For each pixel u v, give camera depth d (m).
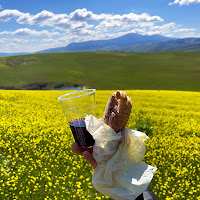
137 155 1.52
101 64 134.50
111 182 1.49
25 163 7.17
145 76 99.81
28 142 9.20
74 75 106.06
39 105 18.05
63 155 7.99
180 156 8.52
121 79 96.06
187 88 75.88
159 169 7.44
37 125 11.59
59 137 9.84
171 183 6.60
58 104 19.36
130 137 1.48
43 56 155.25
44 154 8.05
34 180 5.84
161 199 5.84
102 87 83.88
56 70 117.25
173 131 12.71
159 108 20.17
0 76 104.19
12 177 5.66
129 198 1.44
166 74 102.69
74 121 1.55
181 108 21.00
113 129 1.47
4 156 7.57
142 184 1.45
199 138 11.98
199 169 7.64
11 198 5.18
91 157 1.59
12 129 10.55
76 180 6.25
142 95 30.77
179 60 149.75
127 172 1.51
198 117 17.33
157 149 9.55
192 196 6.02
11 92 26.09
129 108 1.47
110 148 1.47
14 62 135.12
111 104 1.49
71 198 5.32
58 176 6.51
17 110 15.49
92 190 5.76
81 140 1.56
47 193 5.45
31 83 94.50
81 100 1.55
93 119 1.43
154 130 12.37
